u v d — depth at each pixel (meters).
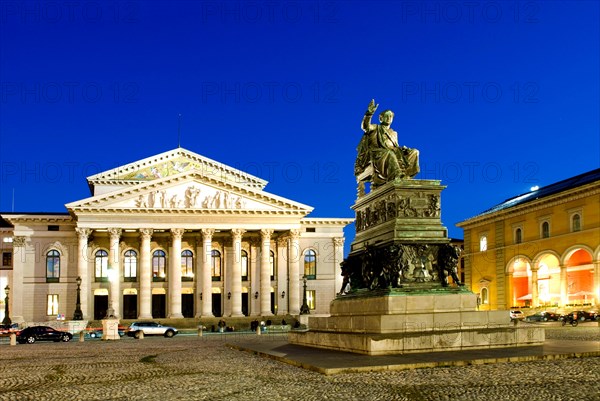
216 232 96.38
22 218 93.44
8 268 100.31
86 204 88.69
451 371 17.80
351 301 24.80
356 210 27.14
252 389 16.56
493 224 91.25
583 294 74.38
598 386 14.95
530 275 86.19
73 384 19.36
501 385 15.39
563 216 76.50
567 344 23.28
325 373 18.16
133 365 25.61
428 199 23.38
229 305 98.00
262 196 93.94
